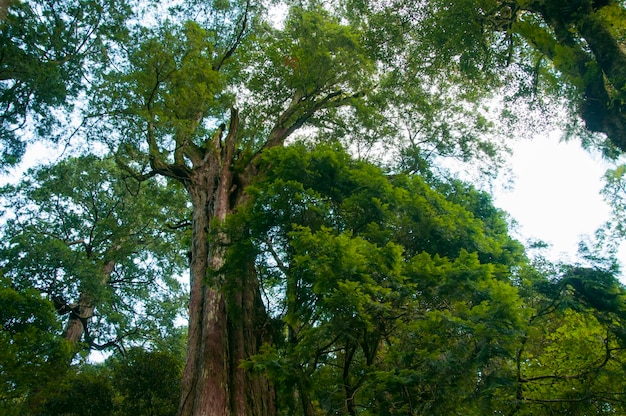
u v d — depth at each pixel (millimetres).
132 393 14156
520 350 9492
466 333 8477
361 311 8555
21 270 21438
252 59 19750
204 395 10625
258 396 11609
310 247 9477
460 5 11219
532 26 8875
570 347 10102
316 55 18391
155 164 17938
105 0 19016
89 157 20281
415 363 8758
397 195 12656
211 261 13312
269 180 12984
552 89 10000
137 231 27844
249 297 13359
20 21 16703
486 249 13164
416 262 10422
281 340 12727
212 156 18297
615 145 7387
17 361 12602
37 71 16812
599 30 7508
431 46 13078
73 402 13508
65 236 27219
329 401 10156
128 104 16984
